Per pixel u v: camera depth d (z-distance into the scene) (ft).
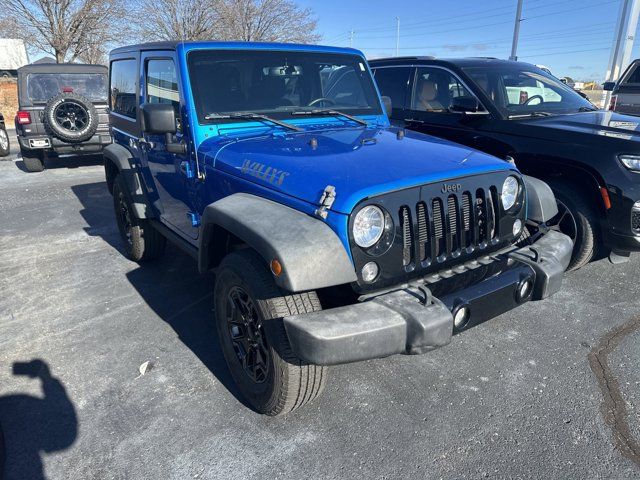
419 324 7.06
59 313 12.92
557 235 9.73
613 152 12.52
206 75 10.71
